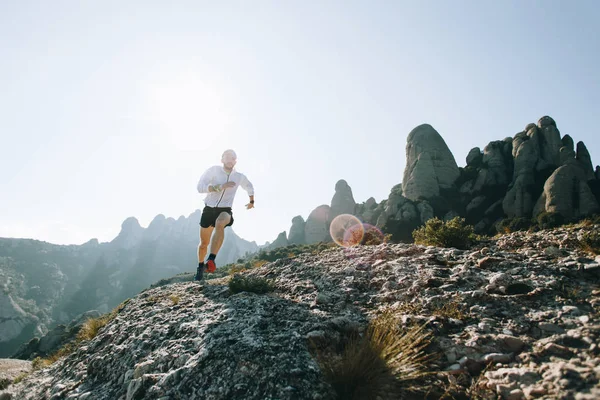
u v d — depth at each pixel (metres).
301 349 3.38
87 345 6.20
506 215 76.94
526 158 85.69
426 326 3.63
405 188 99.56
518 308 3.67
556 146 86.06
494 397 2.62
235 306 4.99
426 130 110.25
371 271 5.87
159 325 5.03
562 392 2.34
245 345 3.49
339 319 3.95
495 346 3.14
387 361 3.05
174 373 3.34
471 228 7.93
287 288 6.03
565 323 3.18
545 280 4.09
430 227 8.56
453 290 4.36
